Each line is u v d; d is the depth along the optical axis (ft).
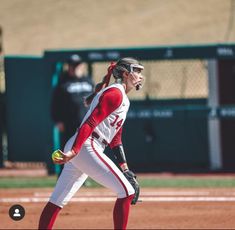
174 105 169.68
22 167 173.68
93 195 116.26
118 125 71.36
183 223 89.81
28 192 121.90
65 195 72.79
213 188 124.57
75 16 458.50
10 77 178.60
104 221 92.12
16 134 179.63
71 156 68.28
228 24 411.95
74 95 122.01
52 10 471.21
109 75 73.26
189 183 133.59
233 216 94.32
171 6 449.06
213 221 90.99
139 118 161.27
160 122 165.27
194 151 164.35
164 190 122.21
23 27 450.30
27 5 481.46
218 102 156.66
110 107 69.41
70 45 417.28
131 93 230.07
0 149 177.17
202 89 287.07
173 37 405.39
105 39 418.51
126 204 71.00
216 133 158.61
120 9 458.50
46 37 432.25
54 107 123.85
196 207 101.81
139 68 72.18
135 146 165.78
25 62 178.40
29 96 178.70
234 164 158.40
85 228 87.15
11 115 178.91
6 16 469.16
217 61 156.46
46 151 153.69
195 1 448.24
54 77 151.74
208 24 415.64
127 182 71.15
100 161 70.49
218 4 439.22
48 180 142.72
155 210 99.66
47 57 151.12
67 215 96.68
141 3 462.60
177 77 299.38
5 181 141.79
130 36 417.69
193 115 155.74
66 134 123.75
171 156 165.48
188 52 151.02
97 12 460.14
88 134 68.85
